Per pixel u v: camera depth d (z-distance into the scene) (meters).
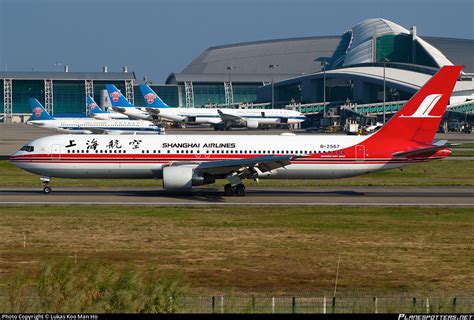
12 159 199.62
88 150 198.38
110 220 154.88
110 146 199.12
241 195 199.12
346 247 130.25
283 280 107.25
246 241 134.25
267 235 140.25
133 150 198.88
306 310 87.75
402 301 92.75
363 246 131.38
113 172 199.50
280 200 191.75
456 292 101.06
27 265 113.19
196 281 105.75
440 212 172.75
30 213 163.62
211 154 199.62
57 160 197.88
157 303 81.44
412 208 179.12
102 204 179.75
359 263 118.19
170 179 190.50
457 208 179.75
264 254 123.81
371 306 89.50
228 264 116.38
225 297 93.69
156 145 199.75
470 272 113.00
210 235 139.38
